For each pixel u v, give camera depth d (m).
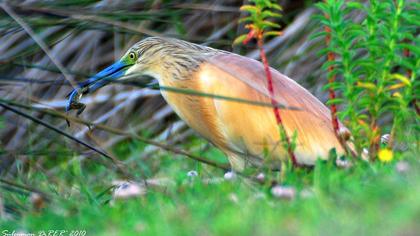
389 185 7.91
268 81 10.46
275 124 10.93
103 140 16.47
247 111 11.05
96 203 9.81
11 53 14.16
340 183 8.55
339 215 7.25
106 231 8.09
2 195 10.39
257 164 11.31
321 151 10.75
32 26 12.12
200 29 16.27
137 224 7.92
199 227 7.45
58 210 9.55
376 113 10.07
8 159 14.06
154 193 9.40
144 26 15.86
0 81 13.03
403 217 6.88
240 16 16.36
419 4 9.95
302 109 10.46
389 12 10.84
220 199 8.42
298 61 16.41
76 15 10.62
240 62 11.38
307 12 16.48
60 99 15.77
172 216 7.93
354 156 10.16
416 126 10.14
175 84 11.75
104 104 16.97
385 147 10.18
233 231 7.18
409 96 10.00
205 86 11.44
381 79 9.96
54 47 15.95
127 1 13.23
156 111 17.19
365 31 10.30
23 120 15.28
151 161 13.93
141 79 16.41
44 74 15.61
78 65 16.11
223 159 13.68
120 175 12.46
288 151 10.45
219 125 11.50
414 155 9.62
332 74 10.15
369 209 7.25
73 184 12.11
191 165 13.09
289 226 7.11
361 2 15.86
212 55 11.70
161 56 11.85
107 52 16.52
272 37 17.33
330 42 10.32
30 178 12.27
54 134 15.18
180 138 16.08
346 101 10.30
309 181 9.18
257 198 8.34
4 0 11.21
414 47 9.89
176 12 12.98
